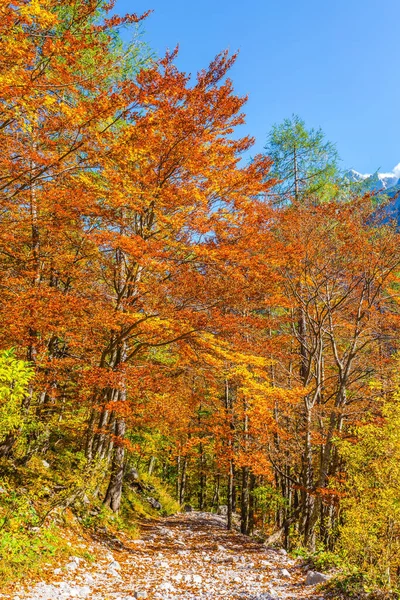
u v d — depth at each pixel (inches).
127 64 483.5
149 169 402.6
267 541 628.1
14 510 356.8
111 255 552.1
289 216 618.2
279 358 655.1
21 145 323.3
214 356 490.9
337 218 646.5
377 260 641.6
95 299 459.2
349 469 395.5
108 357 623.2
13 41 262.2
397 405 392.5
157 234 435.8
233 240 410.9
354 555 354.3
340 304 714.8
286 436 594.2
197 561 469.7
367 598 299.3
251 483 882.8
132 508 790.5
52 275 473.7
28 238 426.3
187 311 400.8
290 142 775.7
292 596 319.6
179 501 1226.0
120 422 587.5
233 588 352.8
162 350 622.2
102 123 374.9
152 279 448.1
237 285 403.9
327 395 825.5
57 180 382.0
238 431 605.0
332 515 643.5
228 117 390.9
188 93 359.6
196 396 571.2
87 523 467.5
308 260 628.1
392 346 727.7
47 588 275.0
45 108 316.5
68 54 288.4
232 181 405.4
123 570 383.6
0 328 366.9
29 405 424.2
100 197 390.6
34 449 486.0
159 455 877.8
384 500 335.3
